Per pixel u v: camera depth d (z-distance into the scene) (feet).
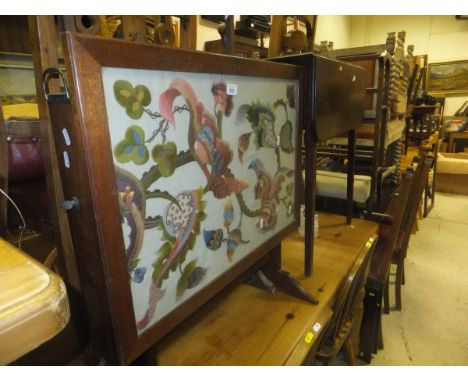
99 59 1.62
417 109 13.39
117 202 1.83
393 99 7.86
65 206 1.80
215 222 2.73
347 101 4.47
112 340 2.00
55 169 2.66
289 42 6.50
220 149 2.63
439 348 6.15
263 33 7.54
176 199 2.28
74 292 2.94
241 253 3.16
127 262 1.97
